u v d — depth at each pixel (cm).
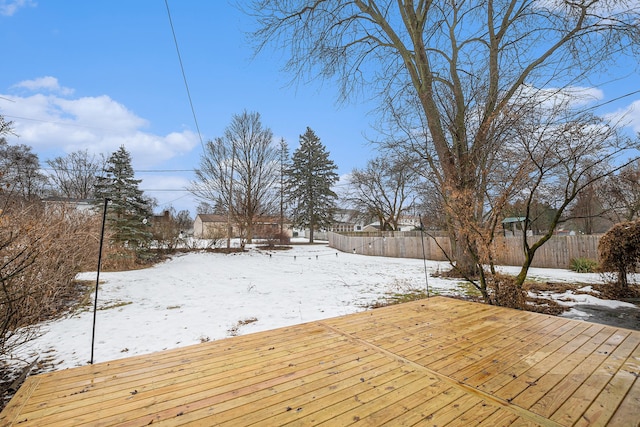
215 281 922
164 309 580
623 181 793
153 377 228
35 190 2330
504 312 405
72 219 586
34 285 310
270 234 2550
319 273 1078
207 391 206
